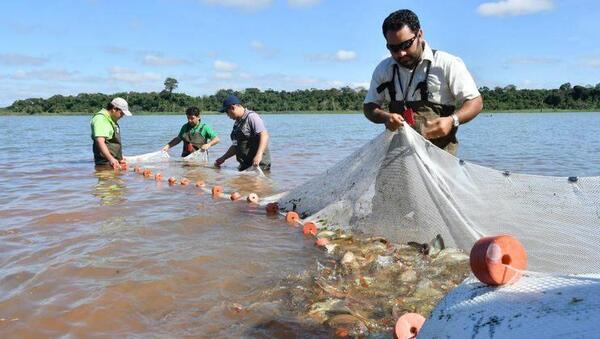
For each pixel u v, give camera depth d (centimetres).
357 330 340
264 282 427
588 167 1229
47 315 356
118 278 424
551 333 191
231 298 392
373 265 466
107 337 329
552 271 422
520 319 205
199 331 338
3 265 455
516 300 219
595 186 407
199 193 835
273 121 4722
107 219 630
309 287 417
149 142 2142
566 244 419
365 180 584
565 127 3155
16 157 1416
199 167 1187
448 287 419
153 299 386
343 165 621
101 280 420
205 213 669
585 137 2244
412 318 297
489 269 233
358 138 2384
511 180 451
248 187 916
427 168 511
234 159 1379
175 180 941
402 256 496
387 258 486
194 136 1336
